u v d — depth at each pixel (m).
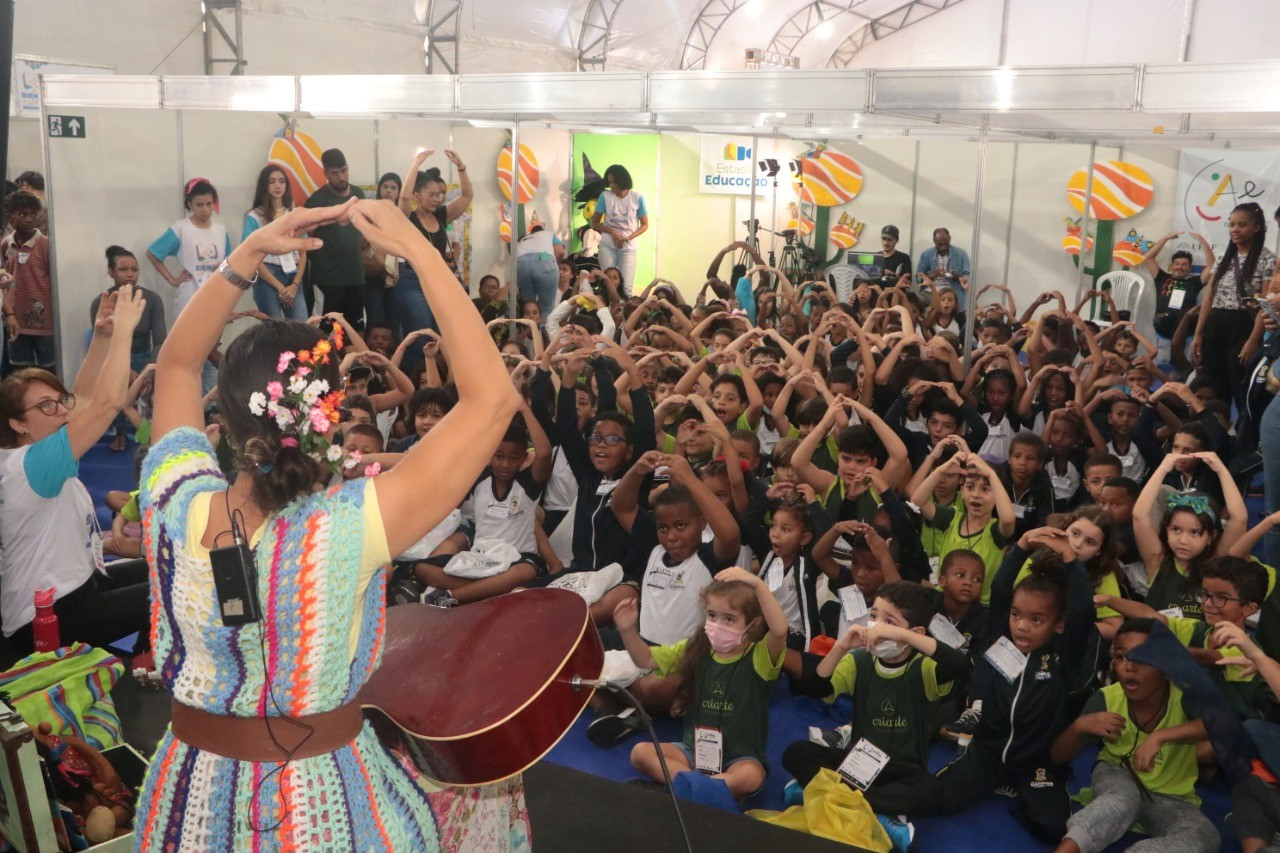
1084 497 5.85
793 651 4.15
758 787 3.45
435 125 10.48
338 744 1.43
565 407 5.01
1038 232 12.91
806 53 17.11
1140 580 4.67
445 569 4.67
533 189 11.80
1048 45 15.59
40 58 8.93
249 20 10.77
